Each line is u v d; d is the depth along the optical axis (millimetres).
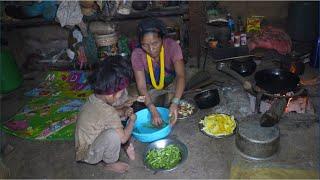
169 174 2877
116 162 2977
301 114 3488
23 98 4461
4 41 5230
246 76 4273
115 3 4855
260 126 3023
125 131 2811
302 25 5102
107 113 2656
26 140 3533
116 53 4898
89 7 4832
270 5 5539
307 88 3979
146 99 3289
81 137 2756
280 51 4727
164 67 3488
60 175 3020
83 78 4820
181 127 3500
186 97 3979
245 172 2805
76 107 4074
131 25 5590
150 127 3340
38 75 5082
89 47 4926
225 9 5613
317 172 2748
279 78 3580
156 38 3008
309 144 3092
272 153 2934
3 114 4094
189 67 4777
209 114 3656
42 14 5008
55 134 3574
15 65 4723
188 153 3115
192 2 4680
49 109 4082
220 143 3203
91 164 3098
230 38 5043
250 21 5320
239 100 3779
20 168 3146
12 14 4977
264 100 3480
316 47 4355
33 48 5719
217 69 4246
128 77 2566
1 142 3510
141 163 3045
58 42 5730
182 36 5145
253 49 4750
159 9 5004
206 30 5133
